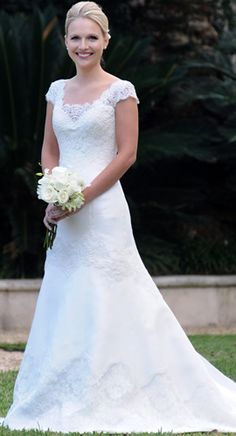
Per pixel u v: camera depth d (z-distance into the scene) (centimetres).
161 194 1784
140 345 777
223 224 1822
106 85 797
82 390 752
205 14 1895
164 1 1884
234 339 1336
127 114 790
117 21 1906
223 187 1825
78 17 794
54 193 766
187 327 1488
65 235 789
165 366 779
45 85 1588
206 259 1695
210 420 777
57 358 761
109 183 786
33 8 1764
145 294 794
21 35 1656
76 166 794
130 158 791
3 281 1450
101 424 748
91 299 773
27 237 1579
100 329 763
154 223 1767
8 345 1265
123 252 788
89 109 789
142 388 771
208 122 1755
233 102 1717
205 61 1792
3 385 991
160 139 1658
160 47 1898
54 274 793
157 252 1683
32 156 1602
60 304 781
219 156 1730
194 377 785
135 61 1647
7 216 1695
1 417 835
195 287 1495
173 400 773
